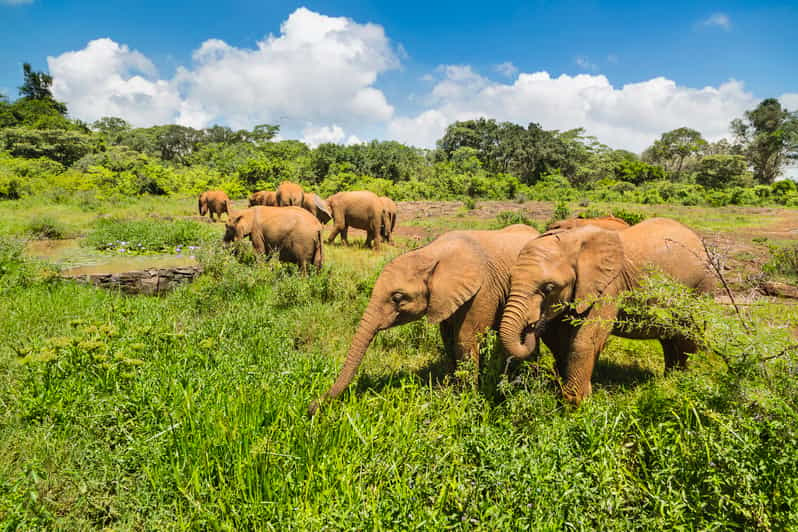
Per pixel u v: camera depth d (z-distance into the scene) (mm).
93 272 9883
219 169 49156
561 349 5277
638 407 3871
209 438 3398
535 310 4328
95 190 31516
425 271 4668
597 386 5465
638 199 48844
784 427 2824
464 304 4898
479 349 5016
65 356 4402
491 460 3176
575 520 2797
